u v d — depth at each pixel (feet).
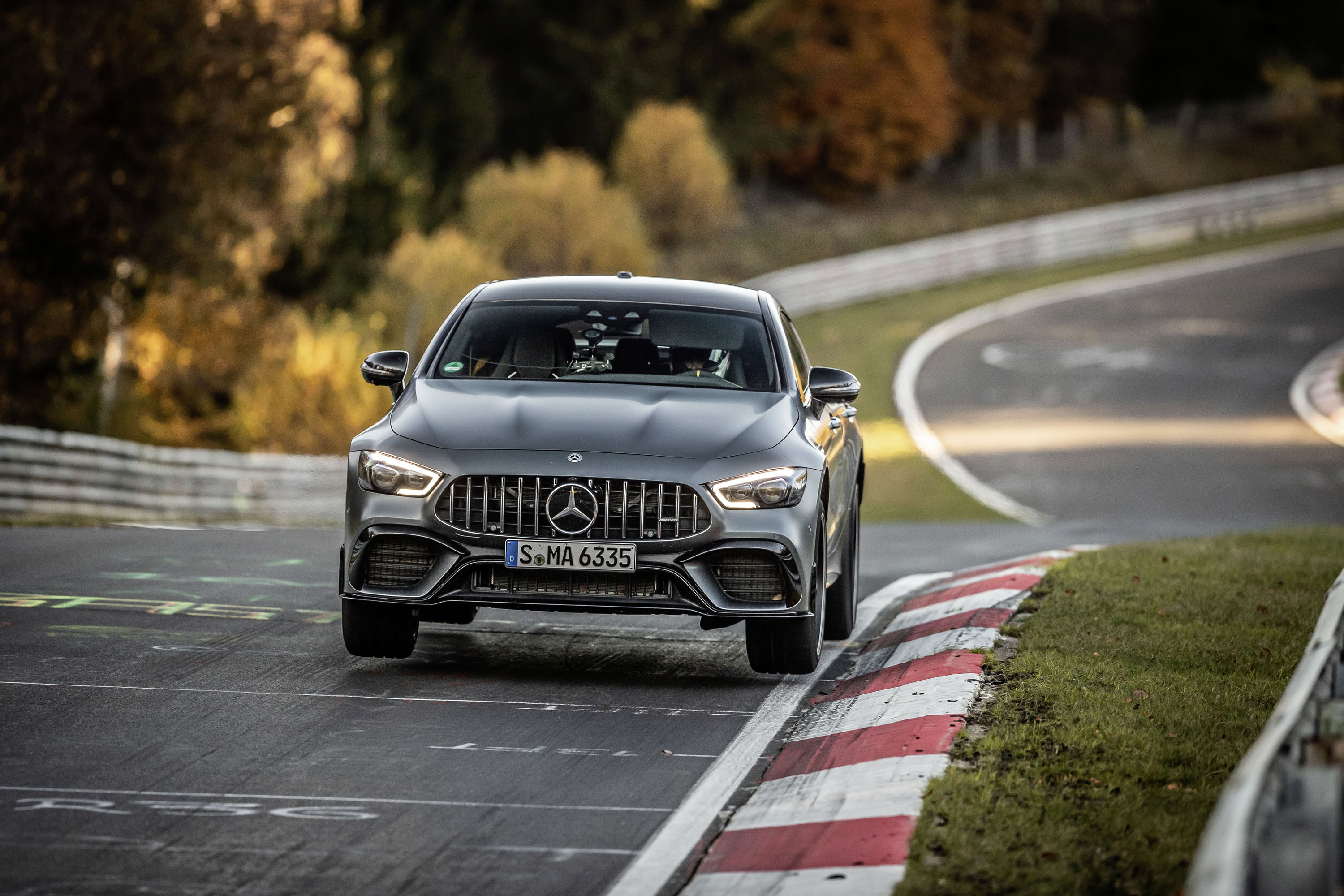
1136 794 53.47
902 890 44.57
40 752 60.70
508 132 595.06
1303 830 37.22
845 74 647.15
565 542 72.84
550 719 69.46
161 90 261.85
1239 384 360.07
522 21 597.52
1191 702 66.33
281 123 278.46
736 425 77.56
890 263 489.67
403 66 512.22
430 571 73.97
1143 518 237.04
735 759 63.36
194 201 270.05
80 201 260.21
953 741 60.70
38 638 83.41
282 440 350.84
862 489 98.48
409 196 442.91
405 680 76.28
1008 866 46.44
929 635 85.40
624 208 471.62
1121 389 355.36
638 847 51.39
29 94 247.91
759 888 46.37
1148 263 544.62
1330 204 644.69
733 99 624.59
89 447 210.18
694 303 88.94
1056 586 95.25
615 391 80.69
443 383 82.23
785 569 74.49
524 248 454.40
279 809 54.54
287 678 75.72
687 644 89.25
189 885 46.39
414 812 54.70
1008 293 488.85
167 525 158.51
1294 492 257.55
